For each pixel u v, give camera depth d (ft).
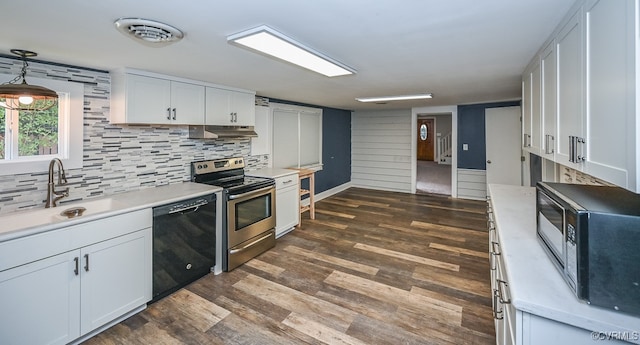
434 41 6.34
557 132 5.38
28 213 7.01
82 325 6.54
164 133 10.38
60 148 7.98
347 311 7.79
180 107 9.85
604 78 3.41
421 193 22.65
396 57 7.59
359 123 24.45
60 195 7.70
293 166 18.03
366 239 13.08
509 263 4.39
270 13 4.84
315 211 17.65
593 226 3.22
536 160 11.86
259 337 6.80
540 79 6.84
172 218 8.42
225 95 11.53
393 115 22.99
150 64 8.07
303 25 5.39
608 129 3.29
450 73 9.56
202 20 5.09
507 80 10.74
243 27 5.43
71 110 8.01
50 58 7.36
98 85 8.55
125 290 7.34
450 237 13.26
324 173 21.21
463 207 18.39
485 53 7.29
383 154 23.61
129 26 5.10
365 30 5.67
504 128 18.47
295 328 7.11
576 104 4.36
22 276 5.65
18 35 5.76
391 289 8.87
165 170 10.43
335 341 6.66
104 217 6.86
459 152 20.56
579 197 4.00
